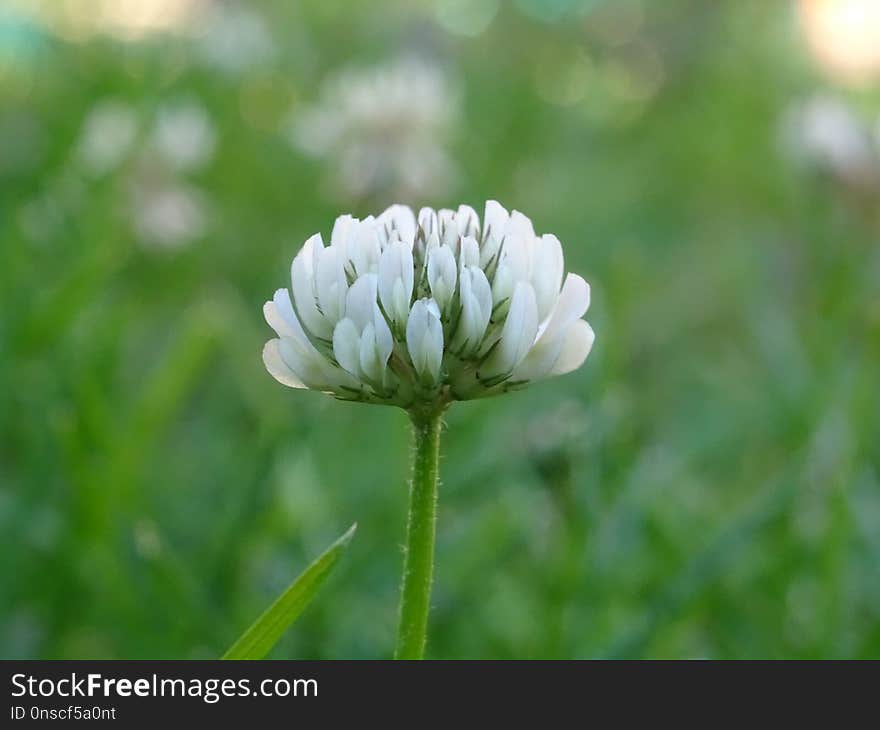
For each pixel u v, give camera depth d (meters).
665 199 0.76
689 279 0.59
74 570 0.27
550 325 0.21
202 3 0.97
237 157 0.69
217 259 0.57
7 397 0.33
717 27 1.09
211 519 0.31
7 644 0.27
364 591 0.28
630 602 0.27
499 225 0.21
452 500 0.29
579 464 0.27
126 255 0.47
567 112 0.96
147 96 0.52
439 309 0.20
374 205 0.51
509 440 0.29
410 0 1.20
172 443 0.37
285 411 0.32
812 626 0.27
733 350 0.50
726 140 0.84
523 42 1.10
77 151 0.51
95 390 0.28
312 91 0.89
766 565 0.28
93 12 0.82
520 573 0.29
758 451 0.38
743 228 0.69
